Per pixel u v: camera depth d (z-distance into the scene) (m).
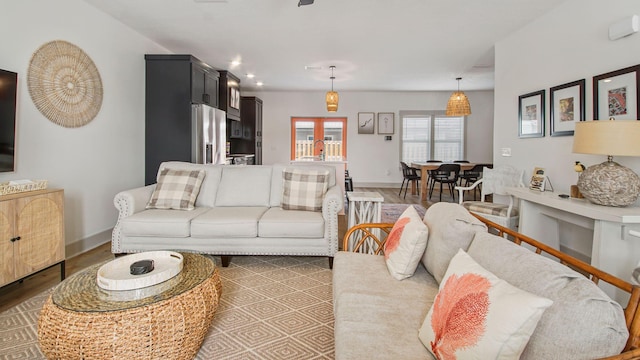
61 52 3.15
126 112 4.11
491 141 8.84
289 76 6.93
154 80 4.47
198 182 3.33
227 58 5.52
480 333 0.94
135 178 4.32
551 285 0.97
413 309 1.41
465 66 5.98
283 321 2.08
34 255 2.39
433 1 3.35
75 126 3.35
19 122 2.78
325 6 3.49
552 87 3.48
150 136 4.52
